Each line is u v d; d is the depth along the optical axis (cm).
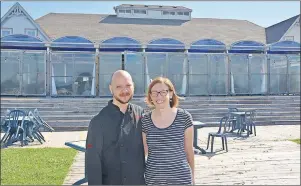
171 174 325
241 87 2031
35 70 1839
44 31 2586
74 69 1850
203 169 735
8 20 2522
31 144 1066
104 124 315
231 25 3228
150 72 1917
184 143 340
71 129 1422
